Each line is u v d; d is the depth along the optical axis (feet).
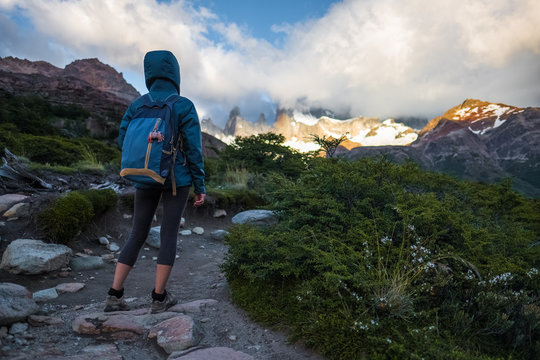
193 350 6.29
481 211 13.97
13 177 19.52
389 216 9.87
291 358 6.32
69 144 38.42
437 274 7.54
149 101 7.53
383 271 7.88
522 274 8.58
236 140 44.47
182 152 7.56
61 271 12.27
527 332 6.51
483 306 7.02
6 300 7.05
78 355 5.82
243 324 7.79
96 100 157.48
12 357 5.41
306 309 7.44
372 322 6.35
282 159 42.60
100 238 16.21
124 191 21.89
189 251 18.07
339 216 9.82
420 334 6.12
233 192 30.14
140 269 14.34
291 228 10.62
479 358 5.56
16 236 13.01
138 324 7.28
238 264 9.85
